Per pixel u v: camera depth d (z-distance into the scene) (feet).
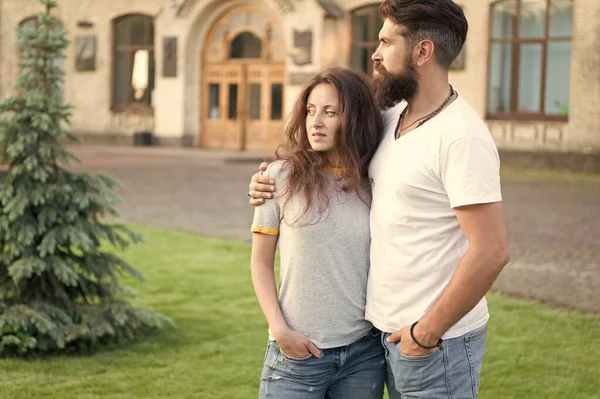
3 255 19.60
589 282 28.53
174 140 90.07
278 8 82.94
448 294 8.97
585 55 69.41
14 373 18.35
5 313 19.30
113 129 94.17
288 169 10.15
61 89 20.42
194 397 17.21
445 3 9.37
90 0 94.17
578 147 70.23
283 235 10.18
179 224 41.19
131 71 93.76
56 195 19.75
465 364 9.49
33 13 97.09
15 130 19.43
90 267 20.43
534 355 20.16
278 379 10.22
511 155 73.61
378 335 10.35
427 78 9.49
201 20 88.53
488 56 74.02
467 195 8.86
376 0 79.51
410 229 9.40
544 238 37.32
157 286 27.50
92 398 16.98
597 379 18.47
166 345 20.86
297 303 10.08
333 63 10.52
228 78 88.28
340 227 10.00
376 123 10.19
